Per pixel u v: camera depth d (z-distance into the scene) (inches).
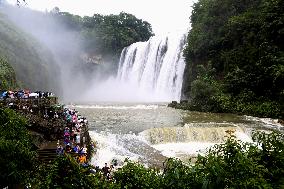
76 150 730.8
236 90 1600.6
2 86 1229.1
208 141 1020.5
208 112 1528.1
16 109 839.7
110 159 854.5
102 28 3351.4
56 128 837.8
